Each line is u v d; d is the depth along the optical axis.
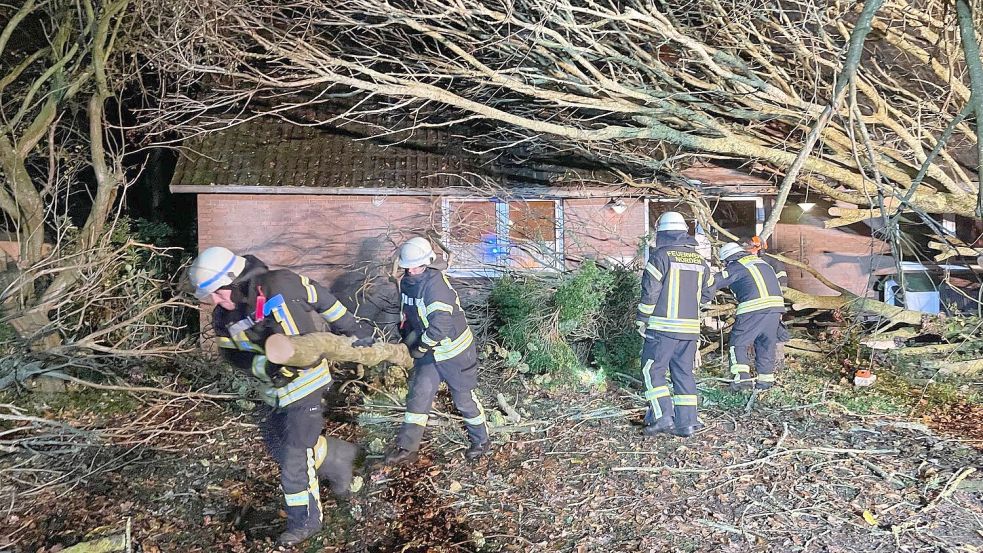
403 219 9.35
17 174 7.20
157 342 8.15
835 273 10.06
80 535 4.31
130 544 4.12
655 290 5.73
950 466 5.28
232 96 8.80
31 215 7.27
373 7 8.34
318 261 9.22
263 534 4.36
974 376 7.82
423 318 5.02
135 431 5.96
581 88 8.43
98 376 7.55
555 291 7.92
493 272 9.13
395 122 10.36
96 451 5.61
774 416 6.48
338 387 7.24
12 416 5.27
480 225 9.31
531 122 8.01
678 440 5.86
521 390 7.25
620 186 9.12
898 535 4.28
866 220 9.68
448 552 4.14
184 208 13.00
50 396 6.95
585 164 9.69
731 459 5.47
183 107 9.41
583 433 6.03
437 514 4.61
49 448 5.73
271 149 9.52
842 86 3.37
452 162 9.60
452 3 8.30
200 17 8.02
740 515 4.57
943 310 9.81
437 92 7.93
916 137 8.48
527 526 4.47
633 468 5.29
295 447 4.07
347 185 8.90
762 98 8.27
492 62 9.85
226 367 7.80
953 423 6.31
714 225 8.52
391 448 5.58
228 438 5.95
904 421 6.34
